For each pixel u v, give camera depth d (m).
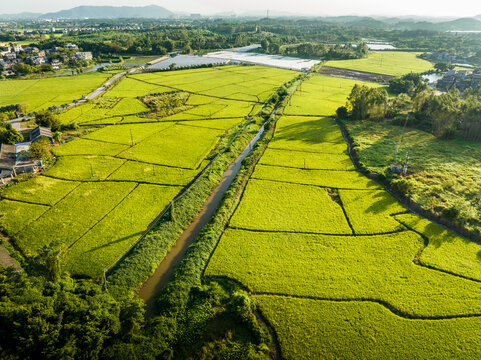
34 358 32.34
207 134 107.44
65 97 150.00
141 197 69.88
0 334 31.70
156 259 52.91
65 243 55.25
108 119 120.88
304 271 50.72
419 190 70.94
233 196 71.06
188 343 39.88
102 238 57.00
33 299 35.22
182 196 69.44
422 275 49.84
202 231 59.56
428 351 39.06
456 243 56.47
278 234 58.81
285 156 90.75
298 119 123.75
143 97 151.62
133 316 39.62
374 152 91.88
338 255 53.97
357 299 46.22
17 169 78.56
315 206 67.31
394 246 55.88
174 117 124.19
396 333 41.22
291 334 41.12
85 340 34.12
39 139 91.56
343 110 123.56
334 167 84.50
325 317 43.41
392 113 123.12
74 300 38.19
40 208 65.25
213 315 43.28
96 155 89.50
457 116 103.62
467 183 74.06
